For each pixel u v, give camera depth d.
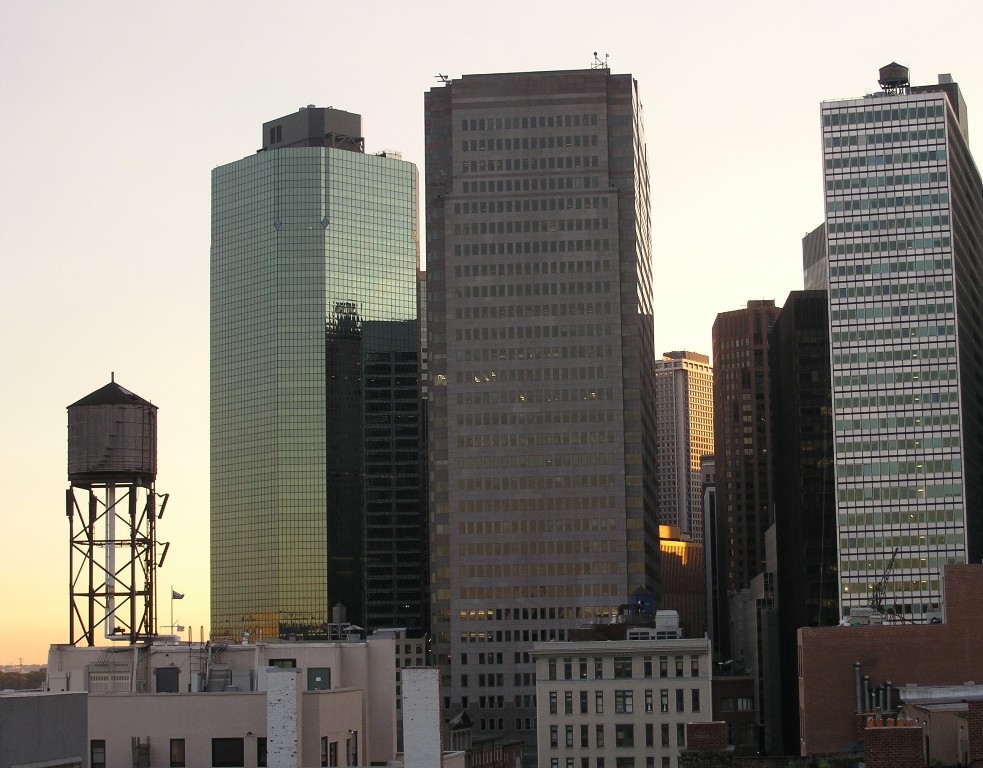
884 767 79.56
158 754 82.19
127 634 118.75
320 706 81.69
